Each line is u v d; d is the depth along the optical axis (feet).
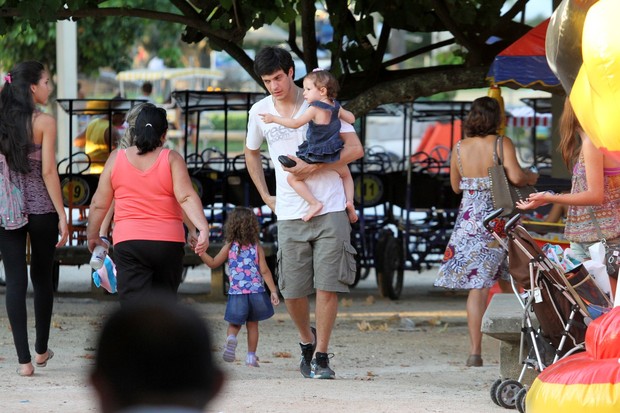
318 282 49.57
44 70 49.55
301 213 49.24
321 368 50.85
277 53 48.85
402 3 84.43
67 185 92.17
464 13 79.61
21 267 49.88
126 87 210.38
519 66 65.82
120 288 46.50
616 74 35.09
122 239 46.16
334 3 83.30
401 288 95.45
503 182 54.03
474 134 55.31
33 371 50.26
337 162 48.42
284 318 79.20
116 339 13.80
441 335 71.36
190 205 46.21
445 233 97.40
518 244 42.09
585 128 37.81
